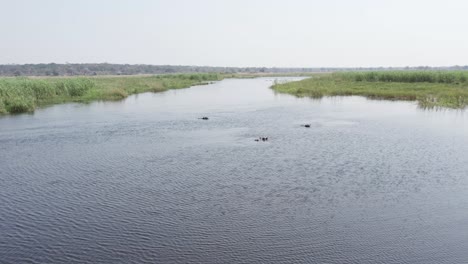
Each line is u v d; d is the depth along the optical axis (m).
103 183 15.68
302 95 51.09
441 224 11.96
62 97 46.00
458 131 25.52
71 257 10.11
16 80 46.28
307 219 12.31
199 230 11.57
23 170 17.45
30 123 28.81
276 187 15.09
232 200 13.84
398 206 13.30
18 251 10.43
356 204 13.48
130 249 10.48
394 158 19.06
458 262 9.88
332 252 10.33
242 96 52.03
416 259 10.02
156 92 60.19
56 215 12.68
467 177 16.22
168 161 18.70
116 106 39.56
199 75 112.19
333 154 19.80
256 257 10.09
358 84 61.19
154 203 13.60
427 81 60.41
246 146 21.59
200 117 31.98
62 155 19.89
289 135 24.52
